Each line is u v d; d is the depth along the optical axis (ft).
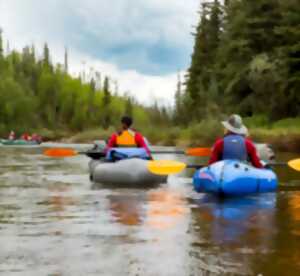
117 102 358.02
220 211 22.38
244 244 15.71
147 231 17.78
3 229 18.16
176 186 32.94
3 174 41.39
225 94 149.89
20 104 261.85
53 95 326.44
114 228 18.33
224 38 151.43
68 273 12.69
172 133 136.26
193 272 12.75
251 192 28.58
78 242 16.05
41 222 19.56
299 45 112.78
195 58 190.90
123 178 33.17
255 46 138.51
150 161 34.22
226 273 12.64
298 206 23.98
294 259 13.89
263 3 133.90
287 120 120.88
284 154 76.69
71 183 34.53
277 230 17.95
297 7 115.03
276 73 119.24
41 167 50.06
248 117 138.10
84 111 328.90
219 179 27.43
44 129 276.62
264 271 12.78
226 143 29.89
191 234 17.28
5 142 156.87
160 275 12.53
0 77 270.67
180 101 196.13
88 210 22.63
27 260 13.89
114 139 36.29
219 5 187.21
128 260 13.89
